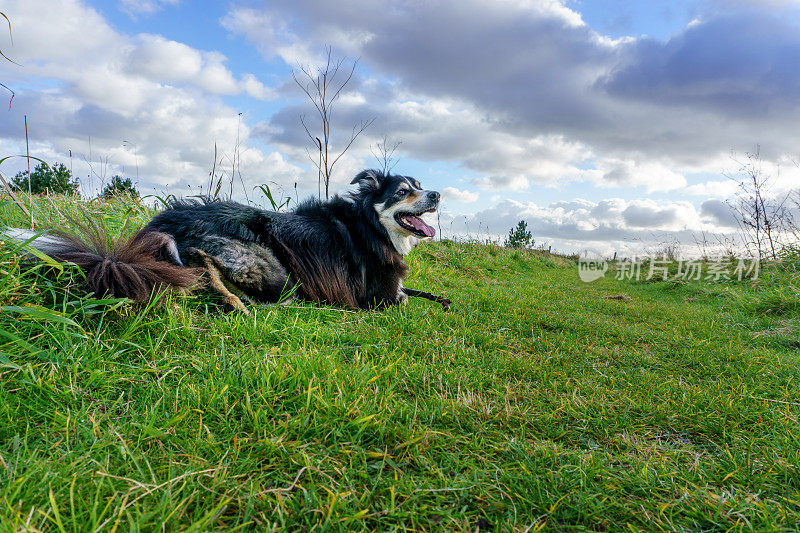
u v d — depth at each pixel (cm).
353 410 65
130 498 45
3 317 75
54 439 55
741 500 53
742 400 86
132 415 62
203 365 78
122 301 88
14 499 42
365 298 144
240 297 118
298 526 44
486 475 55
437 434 64
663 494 55
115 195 224
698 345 126
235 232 122
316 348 95
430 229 149
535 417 73
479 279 287
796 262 249
